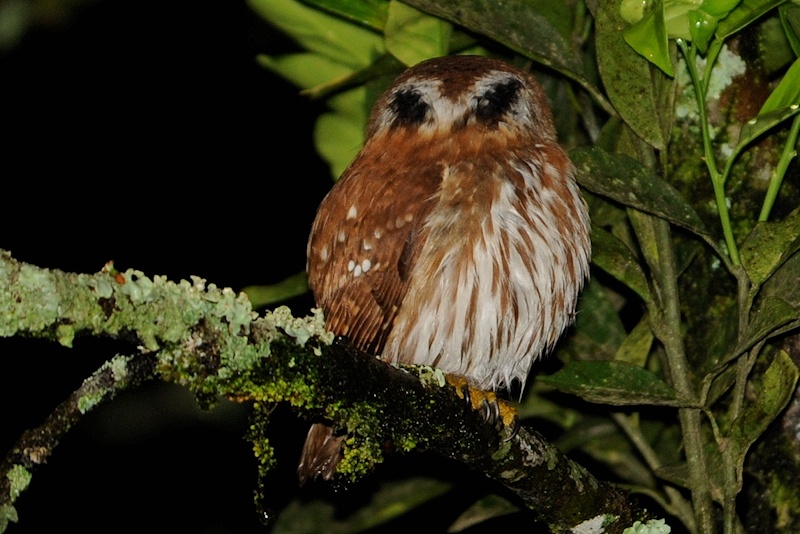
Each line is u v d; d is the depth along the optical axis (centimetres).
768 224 909
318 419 743
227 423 1485
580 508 914
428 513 1468
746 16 901
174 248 1861
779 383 884
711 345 991
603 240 987
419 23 1124
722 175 913
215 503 1566
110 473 1576
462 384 865
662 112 969
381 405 733
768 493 1005
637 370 905
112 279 563
